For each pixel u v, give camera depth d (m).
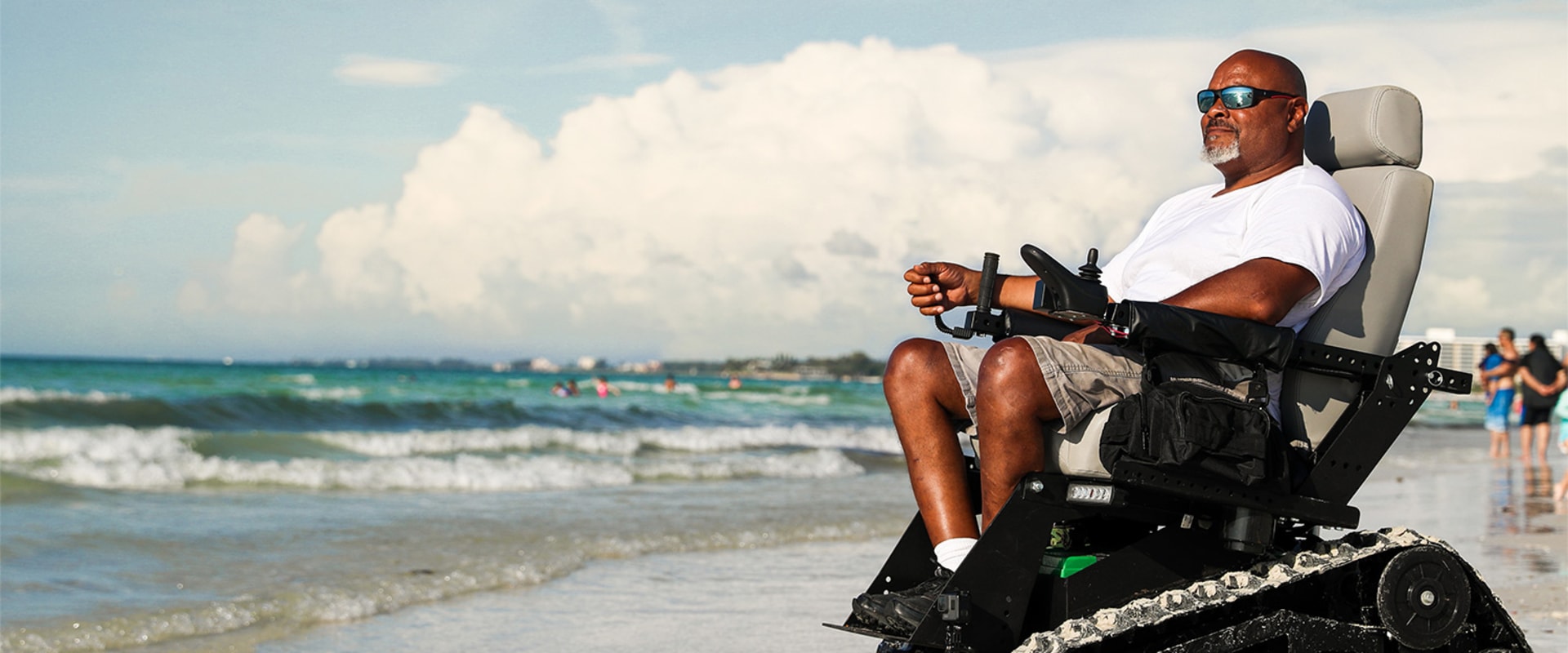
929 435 3.18
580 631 5.23
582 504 9.75
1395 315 3.12
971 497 3.23
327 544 7.35
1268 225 3.02
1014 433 2.91
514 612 5.62
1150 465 2.77
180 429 16.47
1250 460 2.79
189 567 6.49
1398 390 3.04
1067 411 2.88
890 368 3.24
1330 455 3.01
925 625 2.86
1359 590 3.10
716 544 7.71
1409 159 3.25
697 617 5.51
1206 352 2.81
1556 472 14.62
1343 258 2.98
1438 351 3.07
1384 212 3.14
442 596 5.95
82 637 4.88
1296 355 2.96
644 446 17.84
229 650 4.84
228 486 10.76
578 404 29.66
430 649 4.91
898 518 9.00
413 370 117.69
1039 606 3.00
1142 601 2.90
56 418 18.16
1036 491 2.90
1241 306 2.86
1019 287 3.35
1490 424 18.22
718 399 38.59
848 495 10.86
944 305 3.44
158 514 8.63
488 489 11.08
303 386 40.91
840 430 20.62
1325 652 3.00
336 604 5.61
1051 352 2.91
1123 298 3.43
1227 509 2.99
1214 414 2.75
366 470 11.32
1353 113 3.30
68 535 7.46
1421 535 3.12
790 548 7.68
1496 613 3.15
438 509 9.30
